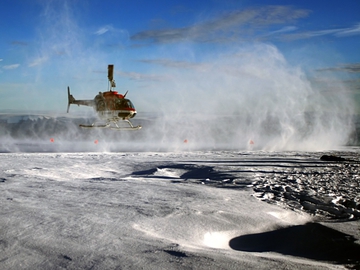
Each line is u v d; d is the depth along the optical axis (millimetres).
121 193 6727
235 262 2955
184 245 3457
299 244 4094
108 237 3580
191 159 17734
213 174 11609
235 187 8562
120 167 13836
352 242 4059
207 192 7277
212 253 3197
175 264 2848
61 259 2898
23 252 3039
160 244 3398
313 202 6750
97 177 10773
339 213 5848
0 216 4316
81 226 3979
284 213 5629
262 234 4453
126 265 2795
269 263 2992
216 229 4441
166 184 8484
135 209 5117
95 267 2736
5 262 2795
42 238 3457
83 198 5996
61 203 5418
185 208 5324
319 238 4234
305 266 2980
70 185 7723
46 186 7457
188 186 8227
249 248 3992
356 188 8586
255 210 5605
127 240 3500
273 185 8922
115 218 4465
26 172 10414
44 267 2717
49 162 14531
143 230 3947
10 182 8008
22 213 4535
